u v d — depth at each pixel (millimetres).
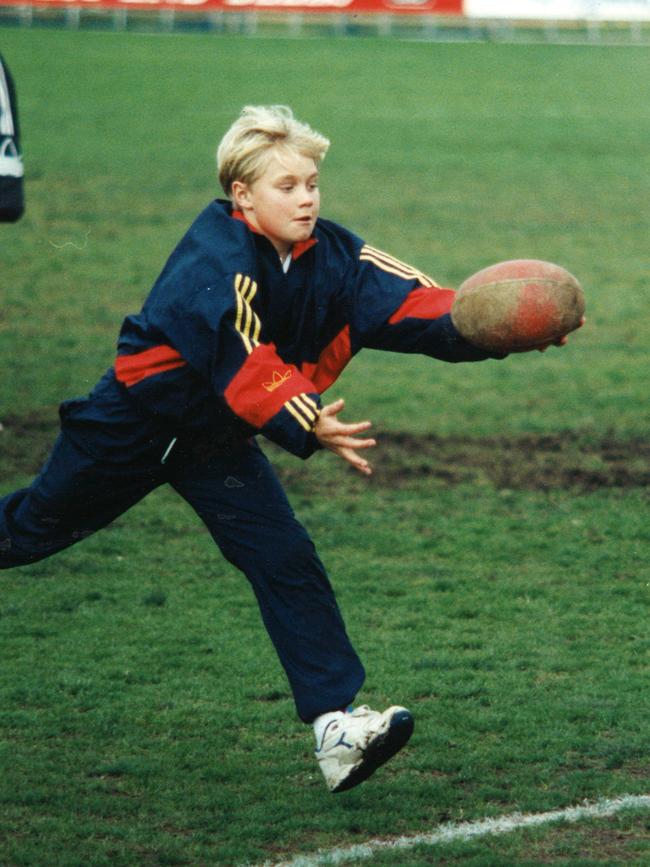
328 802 13422
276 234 12586
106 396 12844
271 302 12820
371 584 20797
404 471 27578
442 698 16250
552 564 21844
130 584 20875
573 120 87688
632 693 16297
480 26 123562
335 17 122938
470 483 26750
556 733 15070
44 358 37094
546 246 54750
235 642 18312
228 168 12656
